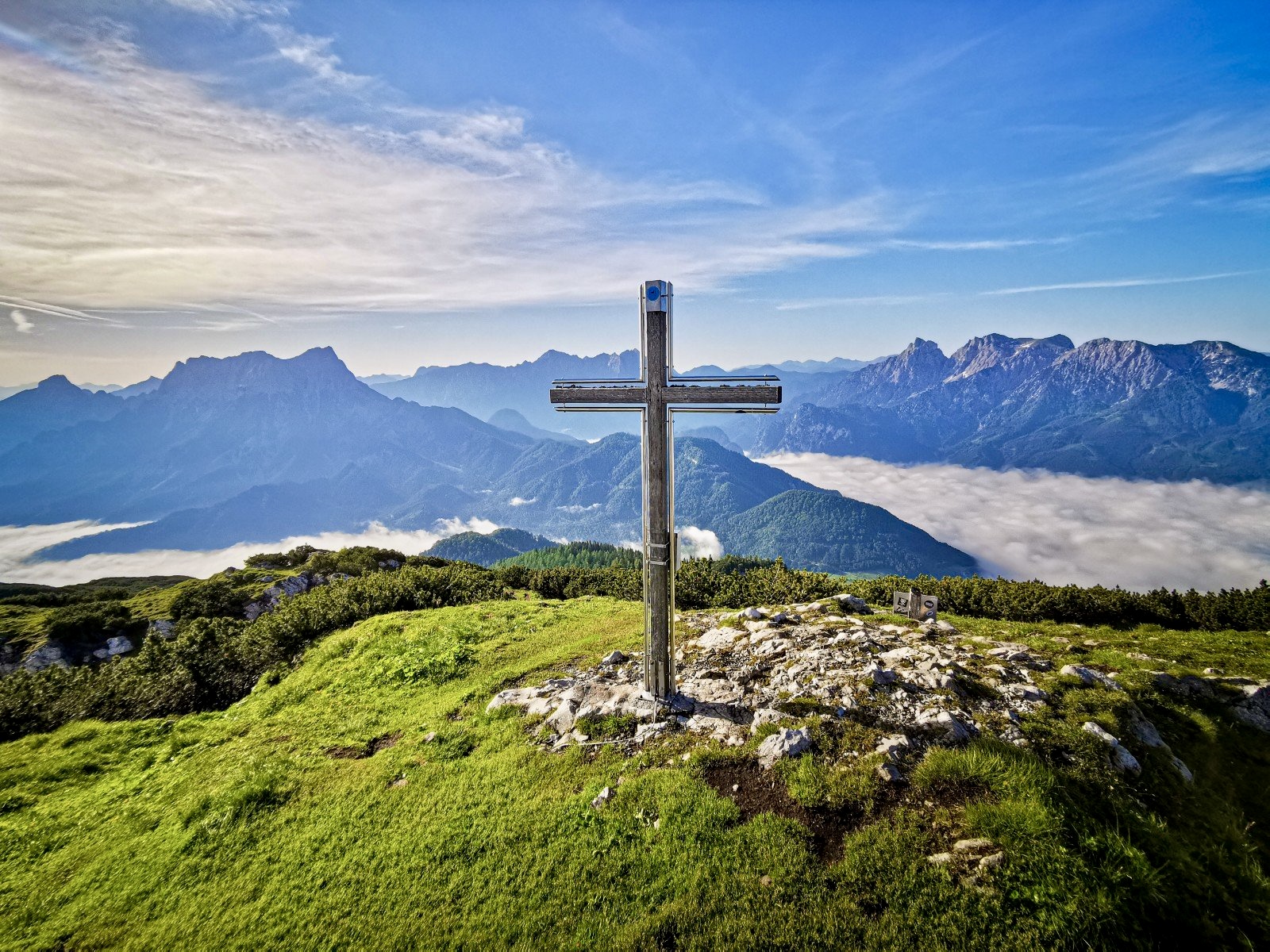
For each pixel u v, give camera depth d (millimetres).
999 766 9469
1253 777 10609
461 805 11523
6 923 10656
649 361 12820
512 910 8875
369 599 32562
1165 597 21516
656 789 10594
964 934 7395
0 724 23266
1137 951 7191
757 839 9133
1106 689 11984
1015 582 23859
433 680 19312
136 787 15844
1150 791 9578
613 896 8773
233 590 67125
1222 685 12727
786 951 7512
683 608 29031
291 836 11641
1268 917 7961
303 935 9148
